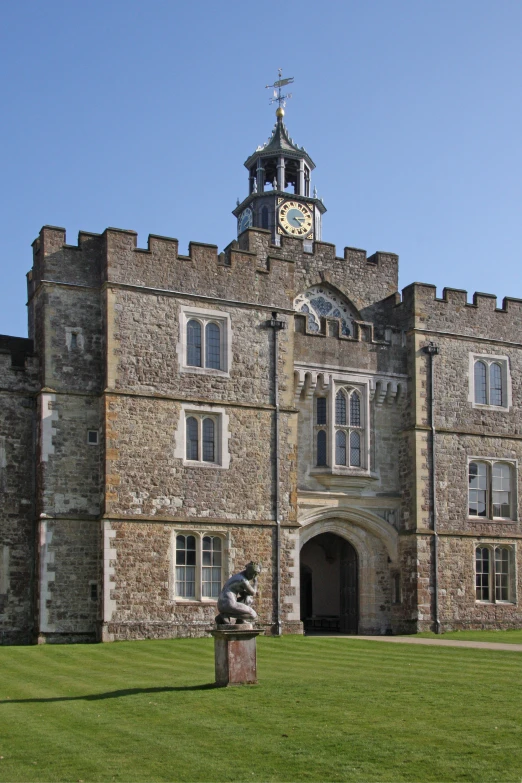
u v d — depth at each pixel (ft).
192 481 93.97
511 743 40.70
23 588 91.50
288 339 101.50
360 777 36.19
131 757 39.09
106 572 88.38
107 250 93.50
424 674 61.16
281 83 144.46
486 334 113.60
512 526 111.65
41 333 93.81
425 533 105.19
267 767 37.55
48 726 44.83
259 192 138.51
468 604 107.04
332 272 112.16
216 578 94.32
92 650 79.61
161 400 93.50
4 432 92.73
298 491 101.86
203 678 60.23
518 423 114.21
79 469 91.50
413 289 109.81
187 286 96.78
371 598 105.91
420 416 107.55
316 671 63.21
